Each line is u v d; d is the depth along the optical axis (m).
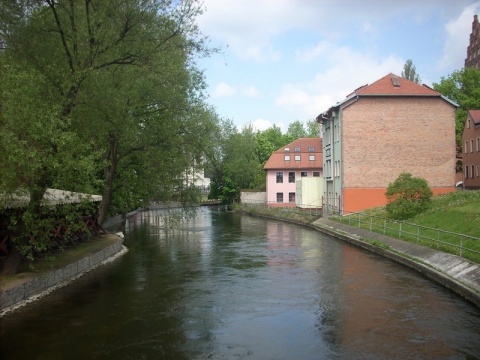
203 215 59.44
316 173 64.25
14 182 13.24
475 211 24.20
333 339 10.62
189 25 20.70
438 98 39.34
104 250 22.17
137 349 10.12
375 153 39.16
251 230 37.84
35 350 10.06
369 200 39.00
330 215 39.59
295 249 25.52
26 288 14.26
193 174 29.20
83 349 10.12
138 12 18.66
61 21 17.52
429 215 26.33
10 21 15.73
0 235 15.97
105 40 17.94
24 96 13.27
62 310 13.16
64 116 15.52
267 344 10.37
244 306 13.55
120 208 34.62
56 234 19.77
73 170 14.57
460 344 10.14
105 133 19.95
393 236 24.08
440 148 39.19
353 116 39.22
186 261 21.81
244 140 75.81
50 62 16.69
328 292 15.10
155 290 15.66
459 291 14.28
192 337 10.88
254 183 73.94
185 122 26.03
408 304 13.41
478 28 80.81
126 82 20.36
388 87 39.78
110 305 13.70
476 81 57.47
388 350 9.87
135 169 28.44
